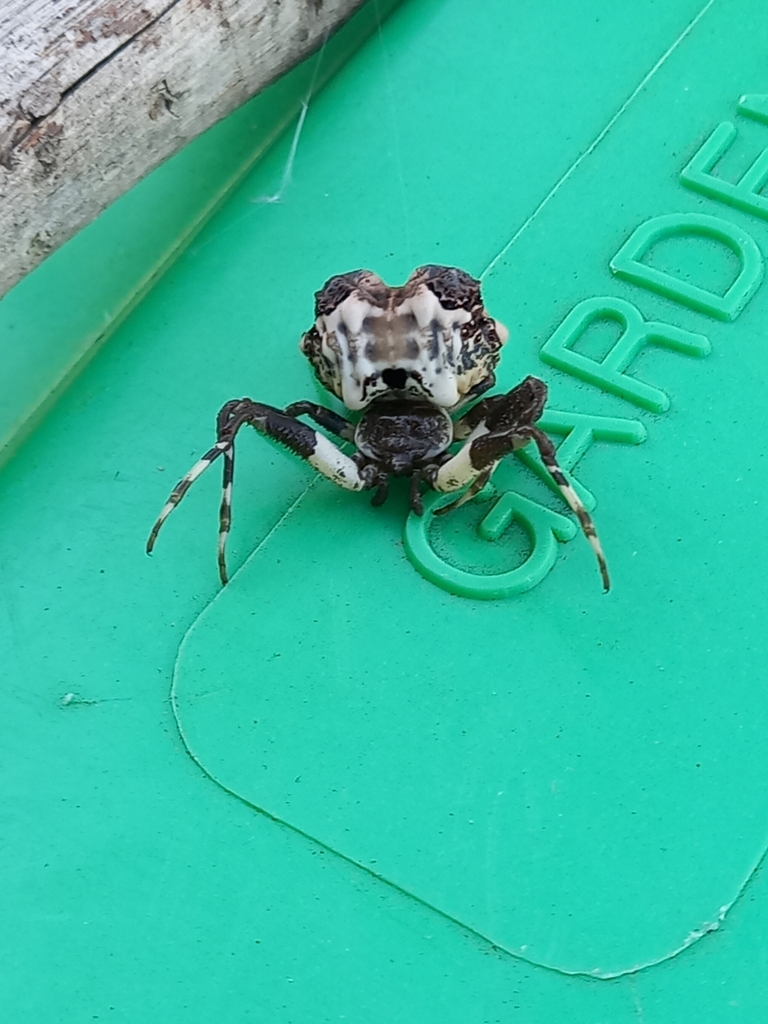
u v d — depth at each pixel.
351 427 0.08
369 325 0.07
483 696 0.07
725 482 0.08
